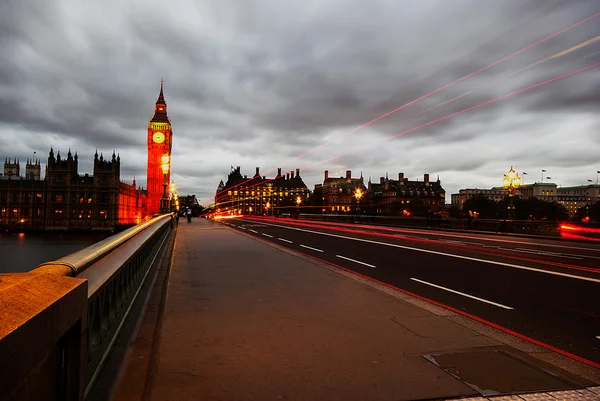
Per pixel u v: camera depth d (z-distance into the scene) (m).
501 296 7.81
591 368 4.17
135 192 183.75
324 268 10.36
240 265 10.88
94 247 3.80
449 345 4.66
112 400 3.12
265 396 3.35
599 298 7.66
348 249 16.66
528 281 9.41
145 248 8.56
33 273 1.81
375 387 3.55
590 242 21.58
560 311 6.68
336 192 165.75
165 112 159.75
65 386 1.84
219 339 4.75
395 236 25.14
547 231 26.64
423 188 179.88
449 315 5.95
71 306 1.74
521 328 5.69
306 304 6.54
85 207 135.00
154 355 4.12
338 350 4.45
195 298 6.91
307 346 4.56
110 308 4.02
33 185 132.88
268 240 21.33
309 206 175.25
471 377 3.79
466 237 25.05
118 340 4.43
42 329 1.40
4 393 1.11
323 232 29.08
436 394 3.45
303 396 3.36
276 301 6.73
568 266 11.84
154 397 3.27
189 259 12.12
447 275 10.23
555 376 3.86
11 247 78.44
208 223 45.19
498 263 12.44
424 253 15.20
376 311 6.13
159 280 8.62
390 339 4.84
